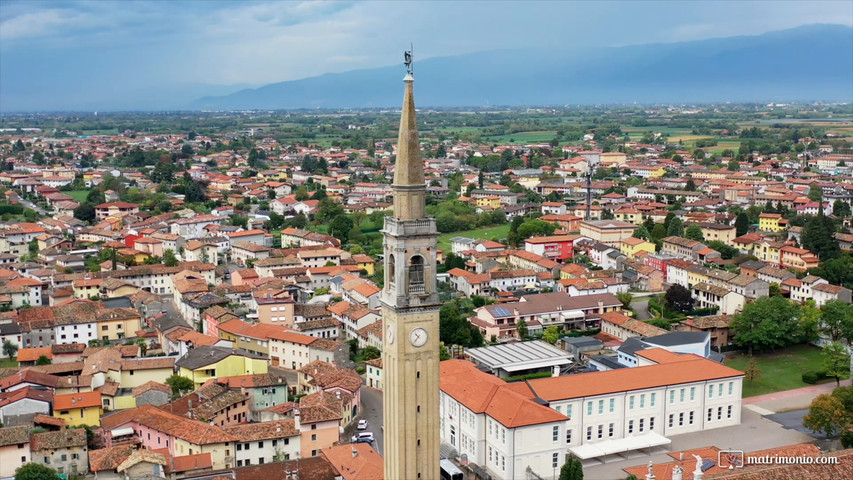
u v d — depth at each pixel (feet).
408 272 352.28
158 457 474.90
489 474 516.73
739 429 585.22
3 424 554.05
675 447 550.77
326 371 645.92
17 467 490.49
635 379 565.94
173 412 561.02
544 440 502.38
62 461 500.33
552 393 539.29
